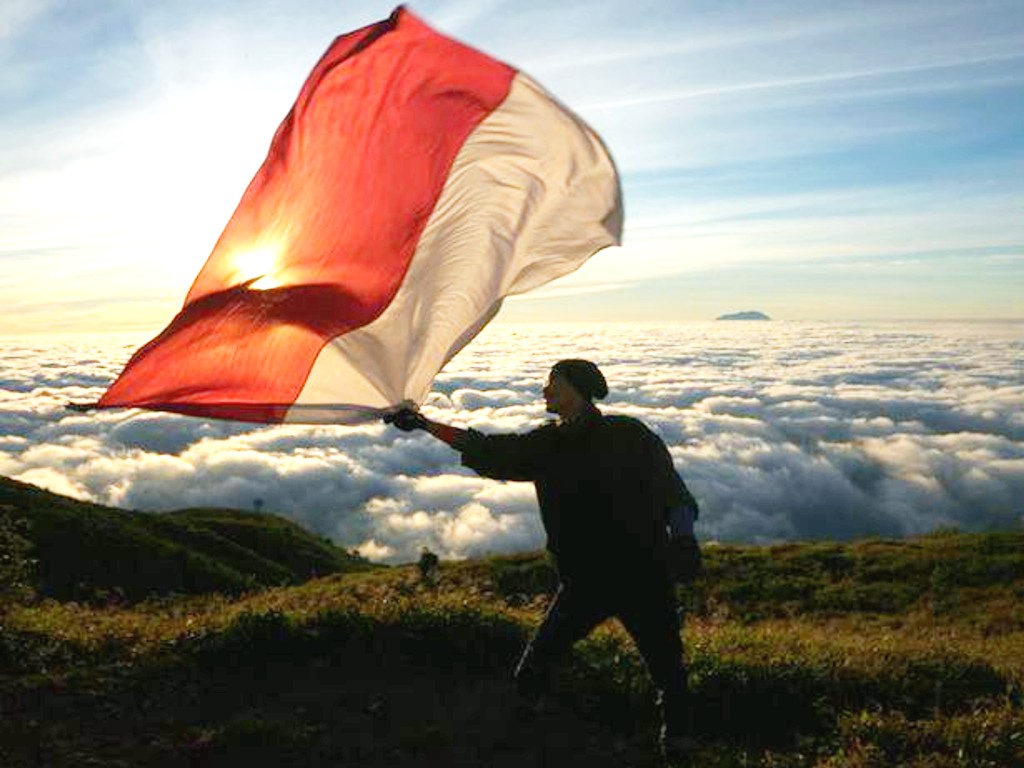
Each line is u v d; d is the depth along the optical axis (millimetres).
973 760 5039
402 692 6340
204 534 59125
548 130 4246
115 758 5367
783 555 27531
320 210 4301
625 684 6129
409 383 4434
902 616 21625
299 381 4309
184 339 4246
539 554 27719
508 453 4754
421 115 4250
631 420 4926
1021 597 22188
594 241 4410
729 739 5691
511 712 5988
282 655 6953
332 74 4203
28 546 9492
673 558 4688
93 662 7020
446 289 4398
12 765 5203
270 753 5453
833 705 6086
